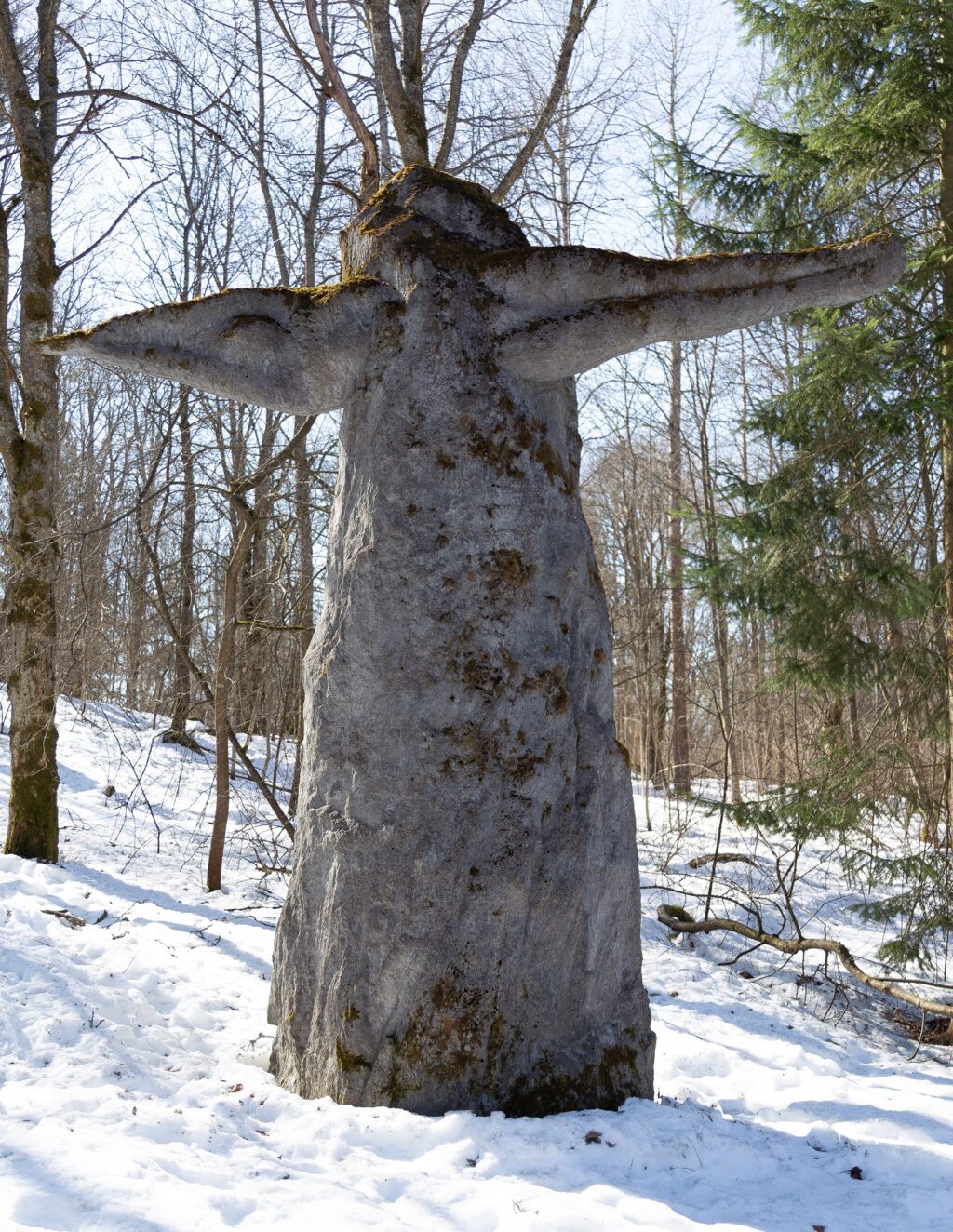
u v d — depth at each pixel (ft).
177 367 13.23
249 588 37.76
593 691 13.10
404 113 24.48
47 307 28.40
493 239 13.50
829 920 35.12
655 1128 11.32
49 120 29.40
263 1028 15.01
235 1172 9.76
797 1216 9.90
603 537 77.05
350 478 13.05
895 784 28.66
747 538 30.01
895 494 29.27
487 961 11.74
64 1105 10.94
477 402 12.53
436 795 11.87
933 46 27.17
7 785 35.76
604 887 12.66
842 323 30.89
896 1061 23.56
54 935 19.06
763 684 31.09
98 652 47.14
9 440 28.35
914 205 30.63
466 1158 10.45
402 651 12.14
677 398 61.31
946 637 28.25
